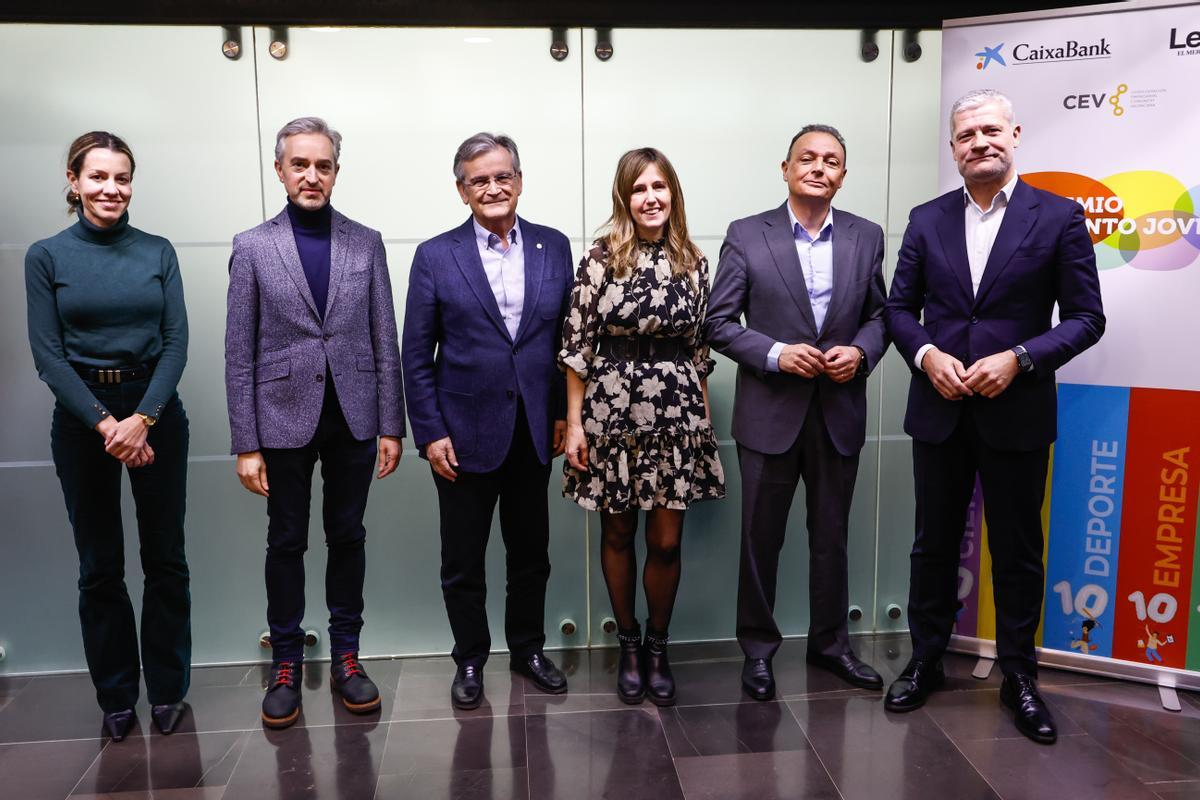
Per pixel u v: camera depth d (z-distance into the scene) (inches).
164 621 102.2
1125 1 102.1
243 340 99.0
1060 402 110.0
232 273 99.1
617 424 99.5
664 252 100.7
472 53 115.1
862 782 89.6
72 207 95.9
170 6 110.0
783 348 102.0
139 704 109.3
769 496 107.9
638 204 98.7
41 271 92.2
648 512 106.0
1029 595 102.6
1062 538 112.0
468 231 103.0
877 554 128.2
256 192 114.3
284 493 101.8
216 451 118.3
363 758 95.5
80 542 97.6
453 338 102.1
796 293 104.1
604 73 117.0
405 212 116.7
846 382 105.9
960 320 100.7
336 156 100.4
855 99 120.3
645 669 110.3
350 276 101.0
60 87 110.3
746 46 118.3
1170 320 104.3
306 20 111.9
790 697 108.2
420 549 122.5
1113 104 103.7
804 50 119.0
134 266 94.7
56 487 116.3
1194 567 106.3
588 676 115.7
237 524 119.6
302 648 107.0
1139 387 106.3
